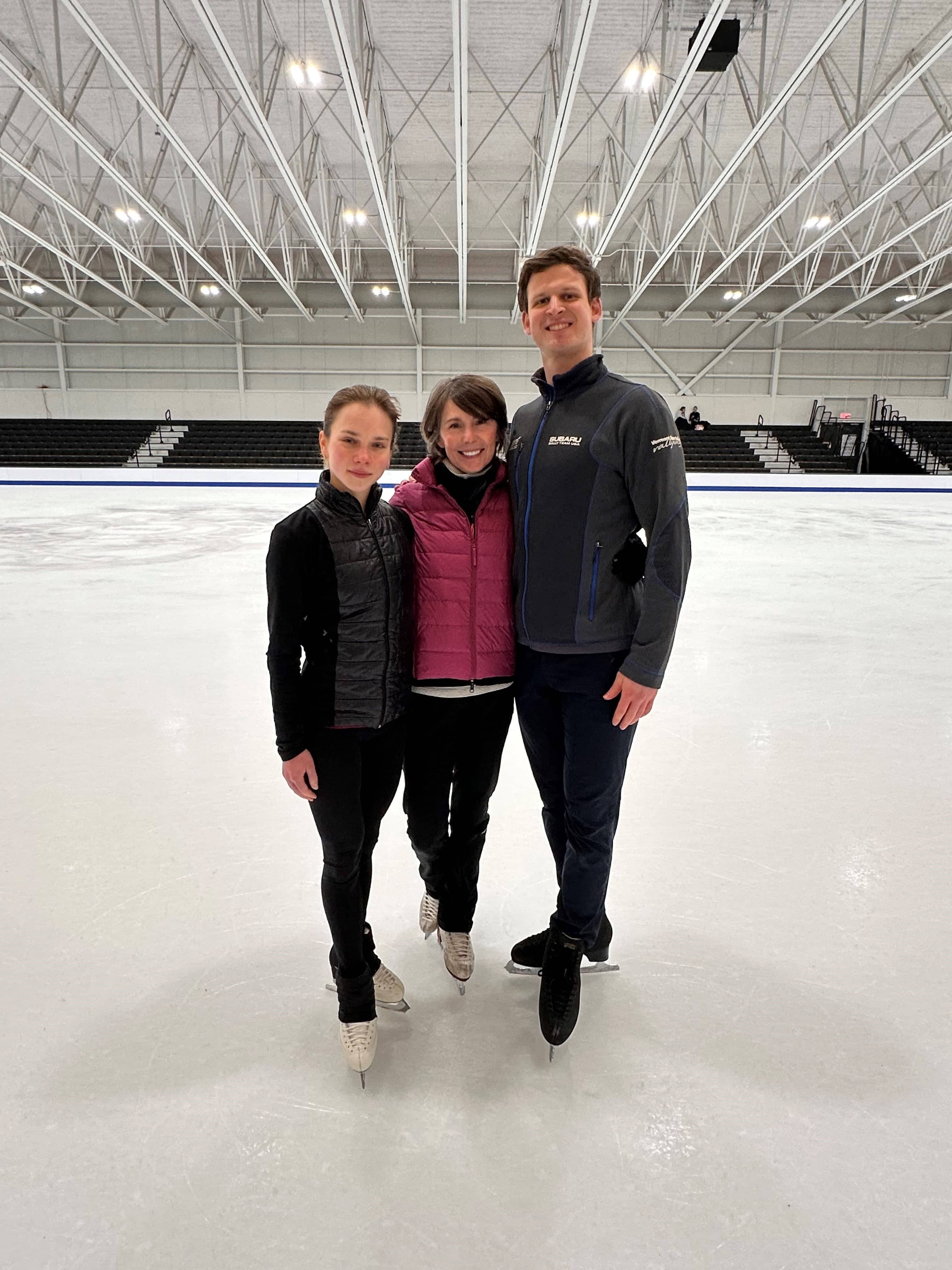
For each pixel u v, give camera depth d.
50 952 1.32
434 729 1.17
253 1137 0.96
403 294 13.09
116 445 16.84
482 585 1.14
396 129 9.74
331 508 1.04
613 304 14.45
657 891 1.52
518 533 1.14
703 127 9.66
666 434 1.04
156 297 14.49
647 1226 0.85
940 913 1.46
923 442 16.33
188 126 9.80
